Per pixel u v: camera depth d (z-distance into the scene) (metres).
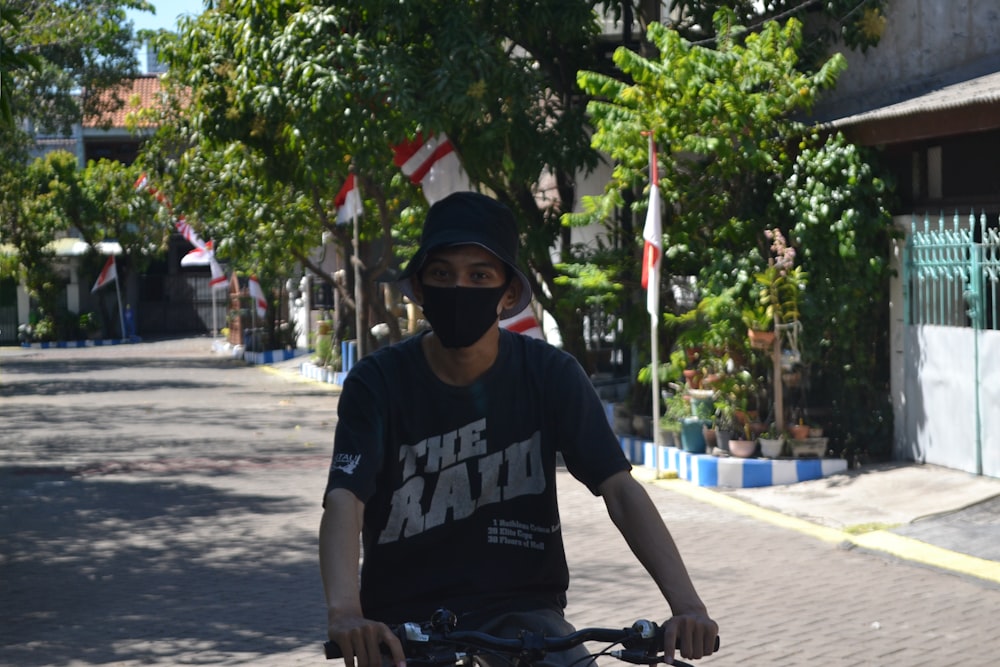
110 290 65.38
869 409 16.19
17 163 41.38
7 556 12.26
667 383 18.88
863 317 16.28
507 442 3.94
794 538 12.62
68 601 10.38
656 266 16.72
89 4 35.25
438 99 18.80
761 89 17.58
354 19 19.88
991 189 15.03
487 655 3.77
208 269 70.81
